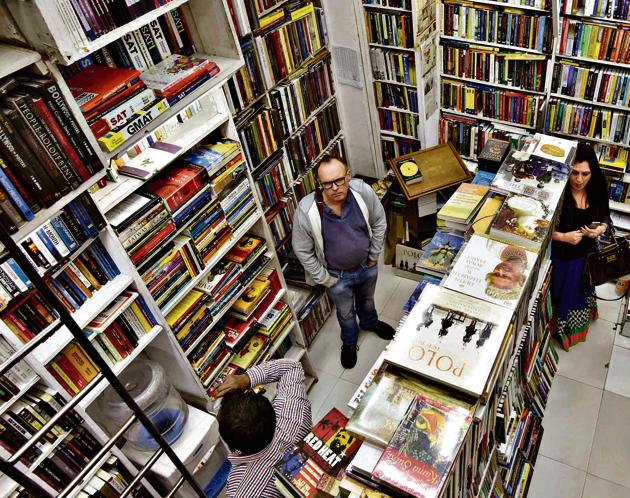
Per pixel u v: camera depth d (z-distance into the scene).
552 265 3.04
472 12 3.57
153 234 2.10
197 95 2.06
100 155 1.70
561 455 2.95
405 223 3.88
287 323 3.20
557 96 3.60
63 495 1.40
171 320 2.34
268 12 2.92
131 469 2.25
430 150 3.72
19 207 1.53
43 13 1.36
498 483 2.36
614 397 3.15
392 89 3.89
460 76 3.91
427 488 1.39
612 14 3.16
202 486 2.83
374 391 1.65
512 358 2.13
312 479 1.60
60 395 1.87
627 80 3.27
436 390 1.63
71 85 1.81
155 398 2.40
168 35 2.21
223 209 2.46
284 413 2.12
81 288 1.94
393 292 3.99
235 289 2.70
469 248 2.04
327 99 3.66
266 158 3.11
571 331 3.33
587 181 2.76
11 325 1.72
